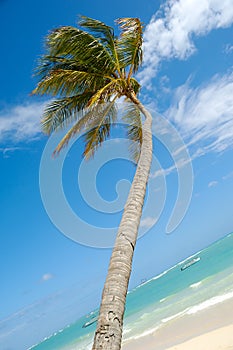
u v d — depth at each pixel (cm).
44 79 885
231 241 9025
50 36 850
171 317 1992
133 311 3803
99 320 325
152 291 5984
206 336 1234
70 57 912
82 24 902
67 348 3612
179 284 4419
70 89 919
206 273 4028
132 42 973
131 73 984
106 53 898
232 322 1284
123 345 1742
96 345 301
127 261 397
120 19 940
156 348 1371
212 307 1694
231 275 2681
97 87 938
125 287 365
